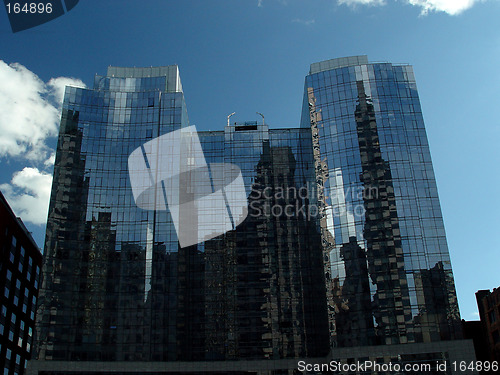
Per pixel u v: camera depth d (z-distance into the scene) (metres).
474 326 146.75
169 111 126.25
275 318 112.75
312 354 109.00
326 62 132.88
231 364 106.56
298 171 127.75
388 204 108.69
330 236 108.25
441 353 94.62
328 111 120.12
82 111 124.12
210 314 112.88
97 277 109.44
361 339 97.44
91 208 115.19
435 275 102.12
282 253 119.44
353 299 101.12
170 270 111.12
